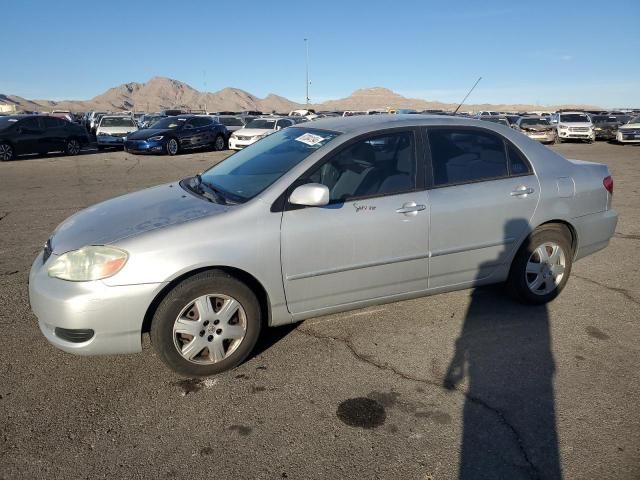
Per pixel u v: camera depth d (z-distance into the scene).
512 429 2.83
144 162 17.34
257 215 3.29
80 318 2.98
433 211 3.76
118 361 3.50
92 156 19.67
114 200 3.97
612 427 2.86
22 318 4.12
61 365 3.44
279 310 3.46
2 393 3.12
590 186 4.42
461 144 4.02
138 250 3.04
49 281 3.09
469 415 2.95
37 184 11.77
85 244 3.11
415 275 3.82
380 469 2.53
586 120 27.73
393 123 3.84
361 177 3.63
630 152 21.36
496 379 3.33
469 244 3.95
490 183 4.02
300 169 3.46
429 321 4.13
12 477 2.46
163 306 3.11
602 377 3.36
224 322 3.27
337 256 3.50
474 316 4.22
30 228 7.21
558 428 2.84
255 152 4.20
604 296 4.70
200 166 16.02
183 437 2.75
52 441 2.71
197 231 3.16
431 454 2.64
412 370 3.42
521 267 4.24
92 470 2.51
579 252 4.51
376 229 3.58
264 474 2.49
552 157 4.37
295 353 3.63
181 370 3.23
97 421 2.88
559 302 4.54
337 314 4.24
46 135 18.94
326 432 2.80
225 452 2.64
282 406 3.02
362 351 3.66
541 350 3.70
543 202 4.18
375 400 3.09
